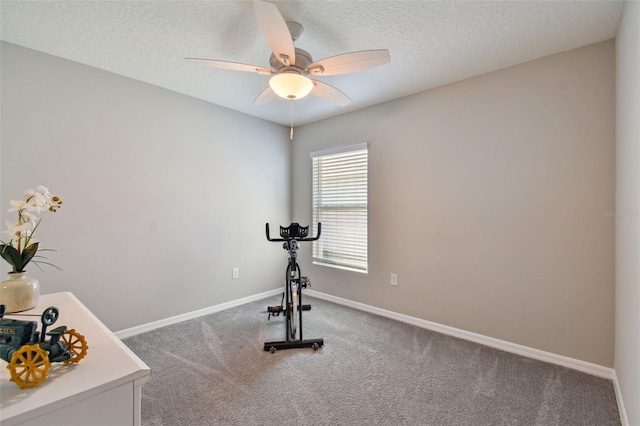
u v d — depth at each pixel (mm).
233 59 2254
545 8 1659
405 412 1639
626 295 1588
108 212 2461
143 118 2652
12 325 895
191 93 2906
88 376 849
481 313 2467
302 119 3705
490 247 2416
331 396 1774
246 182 3508
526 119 2240
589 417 1597
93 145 2379
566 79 2080
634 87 1403
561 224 2104
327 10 1675
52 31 1896
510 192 2314
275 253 3846
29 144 2098
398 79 2553
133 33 1920
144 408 1650
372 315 3127
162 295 2795
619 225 1771
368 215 3225
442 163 2676
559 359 2115
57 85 2209
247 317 3049
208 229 3146
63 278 2244
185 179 2951
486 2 1614
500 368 2080
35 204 1270
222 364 2131
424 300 2807
